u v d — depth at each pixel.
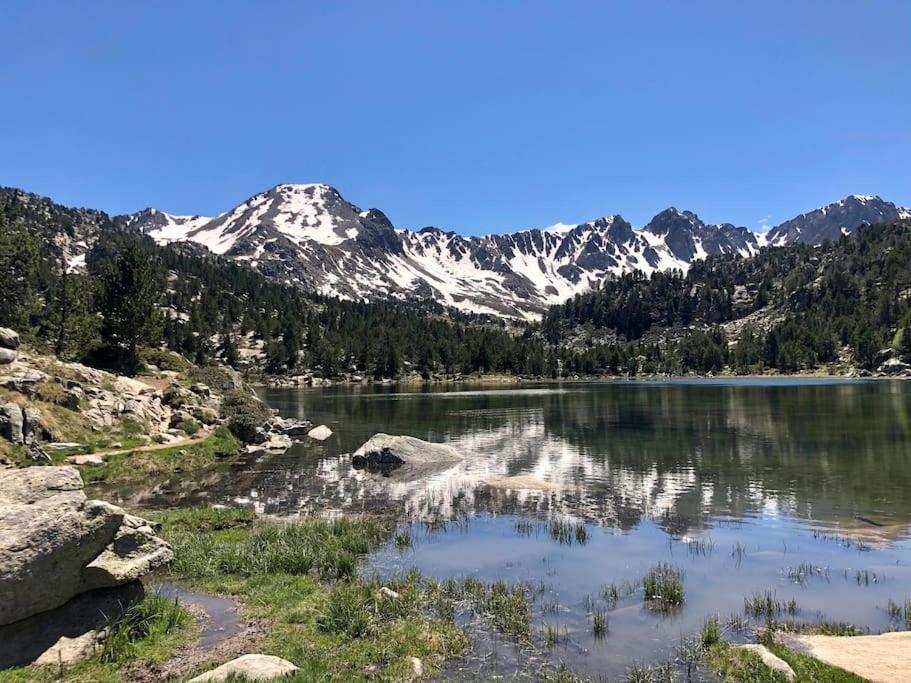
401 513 26.77
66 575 12.20
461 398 118.88
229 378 75.25
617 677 11.88
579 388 162.75
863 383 160.38
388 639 13.45
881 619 14.83
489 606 15.45
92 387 42.78
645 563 19.42
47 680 10.91
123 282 76.31
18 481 12.55
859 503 28.16
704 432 56.62
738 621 14.62
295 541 20.64
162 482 34.28
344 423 69.56
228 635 13.50
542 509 27.41
